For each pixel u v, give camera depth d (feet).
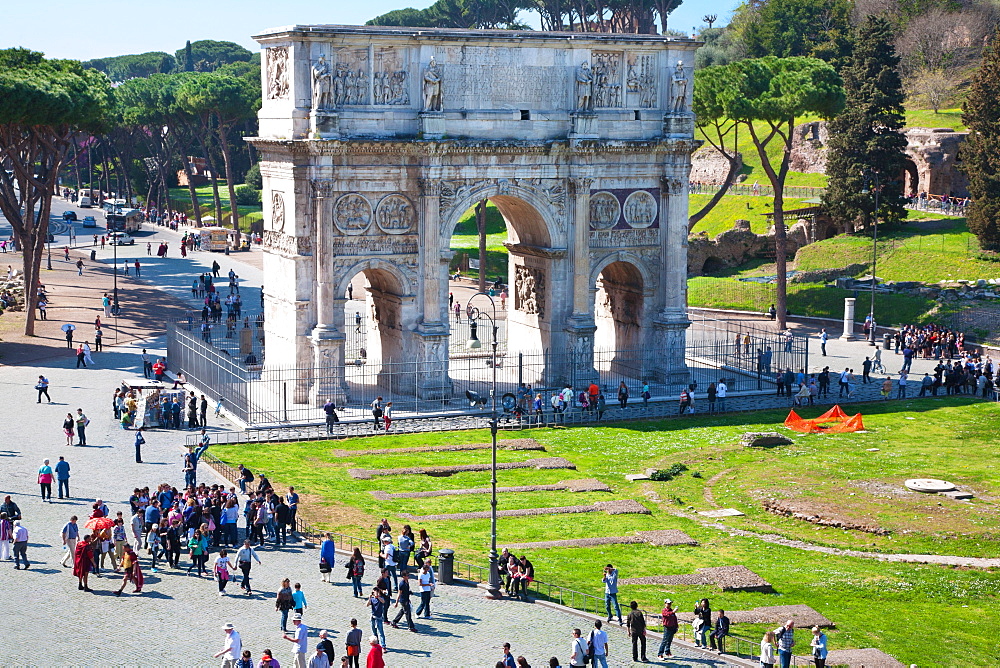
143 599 195.83
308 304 320.70
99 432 289.33
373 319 349.41
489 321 446.60
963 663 187.11
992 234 483.51
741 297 490.90
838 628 197.77
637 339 362.12
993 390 356.38
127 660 172.35
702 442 306.76
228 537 219.82
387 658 178.29
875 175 514.68
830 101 419.54
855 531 246.88
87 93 408.87
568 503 257.55
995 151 481.46
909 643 193.26
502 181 329.52
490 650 181.88
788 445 305.73
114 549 207.92
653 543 234.79
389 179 321.11
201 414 300.40
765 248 542.57
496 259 572.10
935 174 567.59
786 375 351.67
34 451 271.28
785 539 244.63
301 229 317.22
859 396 354.95
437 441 299.79
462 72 323.37
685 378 357.61
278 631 184.34
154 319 440.04
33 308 401.70
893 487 270.46
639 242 349.61
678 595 207.62
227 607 193.36
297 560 215.51
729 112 421.18
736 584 212.02
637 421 325.42
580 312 342.44
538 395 324.60
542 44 328.29
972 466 287.69
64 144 410.11
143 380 343.05
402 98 320.29
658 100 345.31
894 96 526.98
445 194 323.37
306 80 311.47
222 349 368.27
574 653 171.42
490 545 223.92
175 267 562.25
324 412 315.78
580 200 336.29
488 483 270.26
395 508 248.93
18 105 369.09
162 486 226.99
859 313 459.73
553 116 332.60
